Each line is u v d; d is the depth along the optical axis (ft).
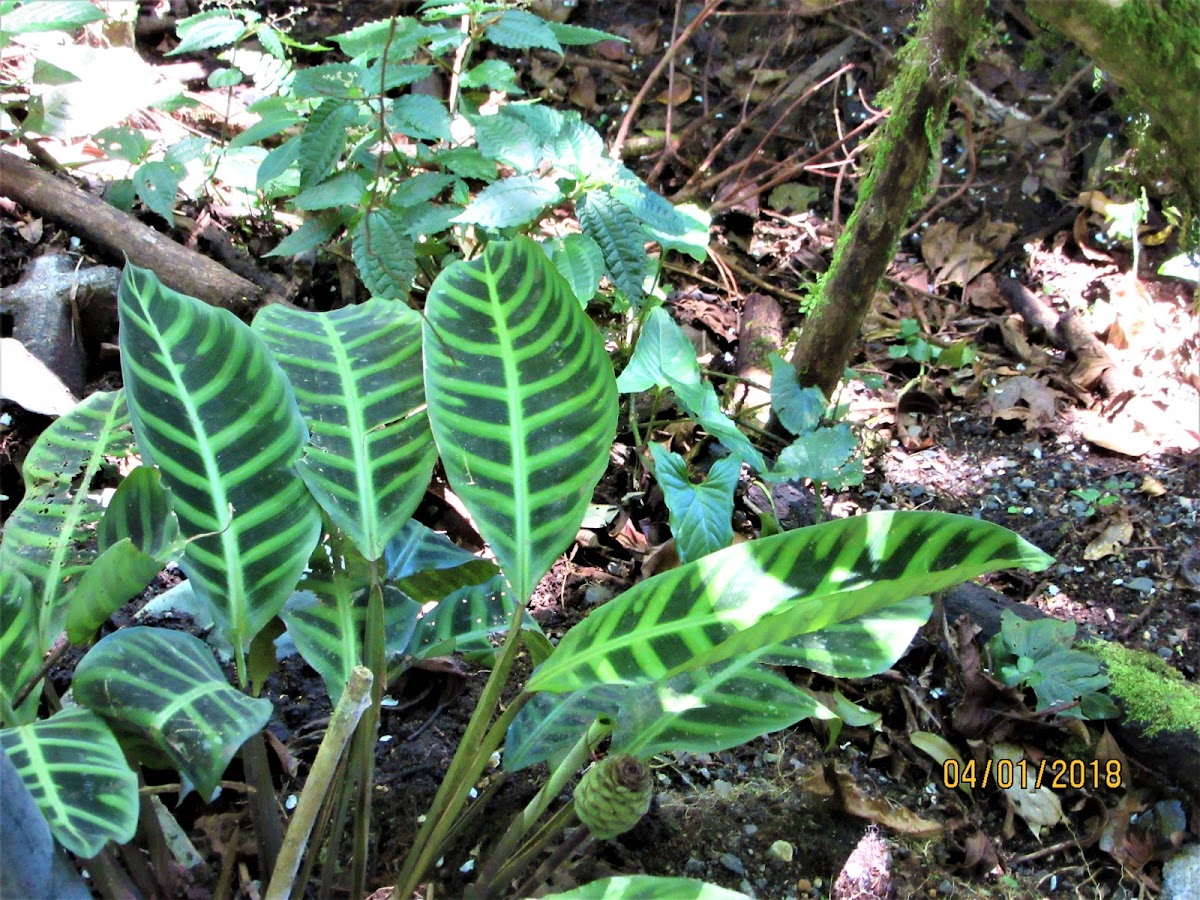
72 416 4.23
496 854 3.99
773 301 7.73
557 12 9.32
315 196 5.82
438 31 5.96
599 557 6.12
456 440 3.79
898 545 3.52
